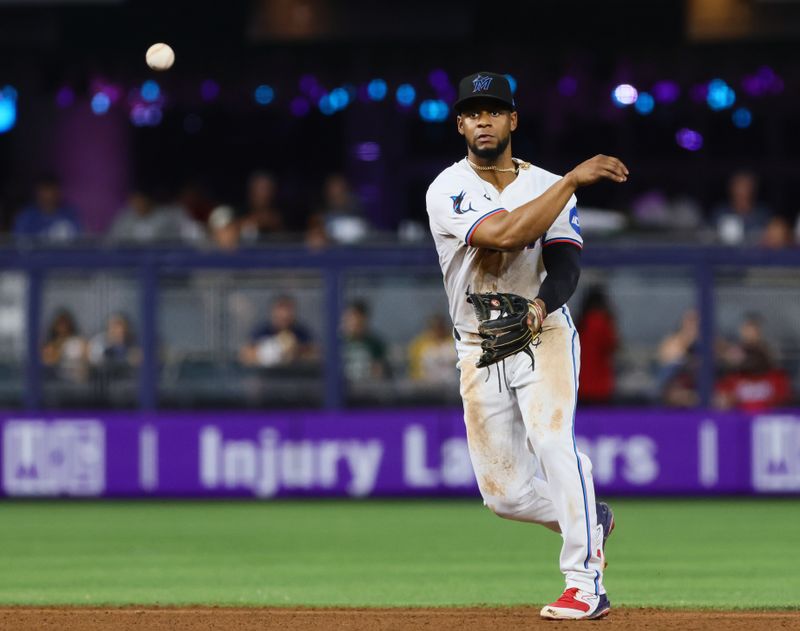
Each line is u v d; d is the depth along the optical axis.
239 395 46.69
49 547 35.81
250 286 46.19
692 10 57.75
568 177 19.97
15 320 46.50
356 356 46.28
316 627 21.55
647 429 45.94
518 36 58.88
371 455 46.41
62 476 46.72
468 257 21.19
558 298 20.77
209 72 59.75
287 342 46.28
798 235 54.22
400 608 24.03
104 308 46.41
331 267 45.97
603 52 58.84
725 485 45.91
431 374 46.41
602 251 45.50
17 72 59.78
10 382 46.84
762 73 58.25
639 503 45.16
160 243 47.75
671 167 65.38
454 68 58.88
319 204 61.12
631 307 45.97
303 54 59.28
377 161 65.12
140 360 46.44
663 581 29.14
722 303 46.03
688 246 45.44
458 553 34.31
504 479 21.52
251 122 65.25
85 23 59.25
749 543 36.00
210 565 32.31
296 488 46.53
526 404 20.94
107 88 59.91
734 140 65.50
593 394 46.09
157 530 39.28
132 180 64.19
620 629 20.89
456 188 20.97
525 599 26.20
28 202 61.19
